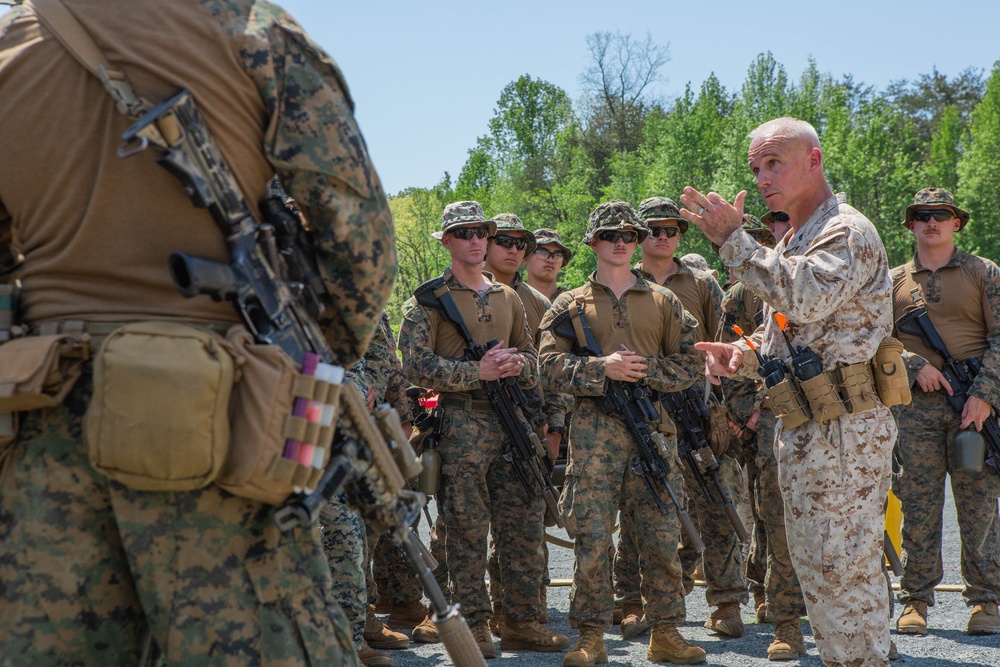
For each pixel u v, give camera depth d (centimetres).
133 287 195
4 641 187
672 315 543
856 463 368
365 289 212
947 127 6650
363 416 210
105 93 193
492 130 8488
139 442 177
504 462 539
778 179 385
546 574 611
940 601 635
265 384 188
